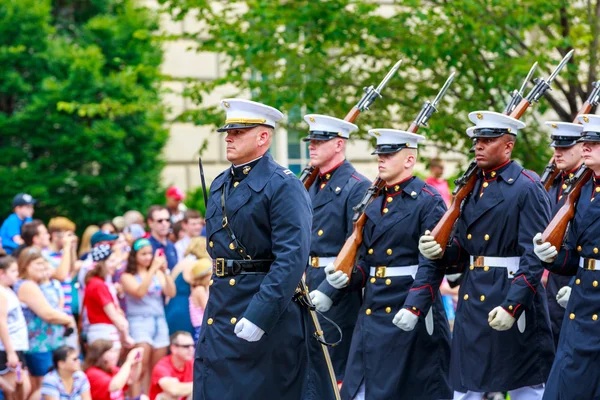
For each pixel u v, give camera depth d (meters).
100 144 38.91
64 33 41.53
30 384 24.14
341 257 18.67
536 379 17.58
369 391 18.73
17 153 38.78
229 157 15.45
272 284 14.73
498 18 26.39
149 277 25.50
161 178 41.19
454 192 17.83
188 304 26.20
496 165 17.62
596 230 15.77
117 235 27.20
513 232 17.34
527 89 27.14
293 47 29.08
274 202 15.08
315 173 20.95
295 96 27.58
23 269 24.22
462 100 27.27
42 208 39.12
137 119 39.12
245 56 28.19
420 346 18.55
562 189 19.19
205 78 41.47
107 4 41.81
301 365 15.55
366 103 20.50
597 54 27.42
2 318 22.83
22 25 38.38
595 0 28.27
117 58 38.38
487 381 17.55
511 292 16.89
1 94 39.66
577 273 16.19
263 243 15.21
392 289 18.72
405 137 18.75
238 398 15.13
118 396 22.55
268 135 15.48
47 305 24.09
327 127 20.34
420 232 18.66
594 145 15.66
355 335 19.22
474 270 17.83
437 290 18.47
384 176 18.83
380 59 28.28
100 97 38.66
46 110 38.28
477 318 17.64
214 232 15.46
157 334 25.78
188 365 23.56
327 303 19.08
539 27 27.66
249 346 15.11
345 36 26.73
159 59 39.97
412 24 27.66
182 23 41.06
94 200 39.50
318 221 20.39
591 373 15.64
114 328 24.55
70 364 21.62
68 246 26.12
